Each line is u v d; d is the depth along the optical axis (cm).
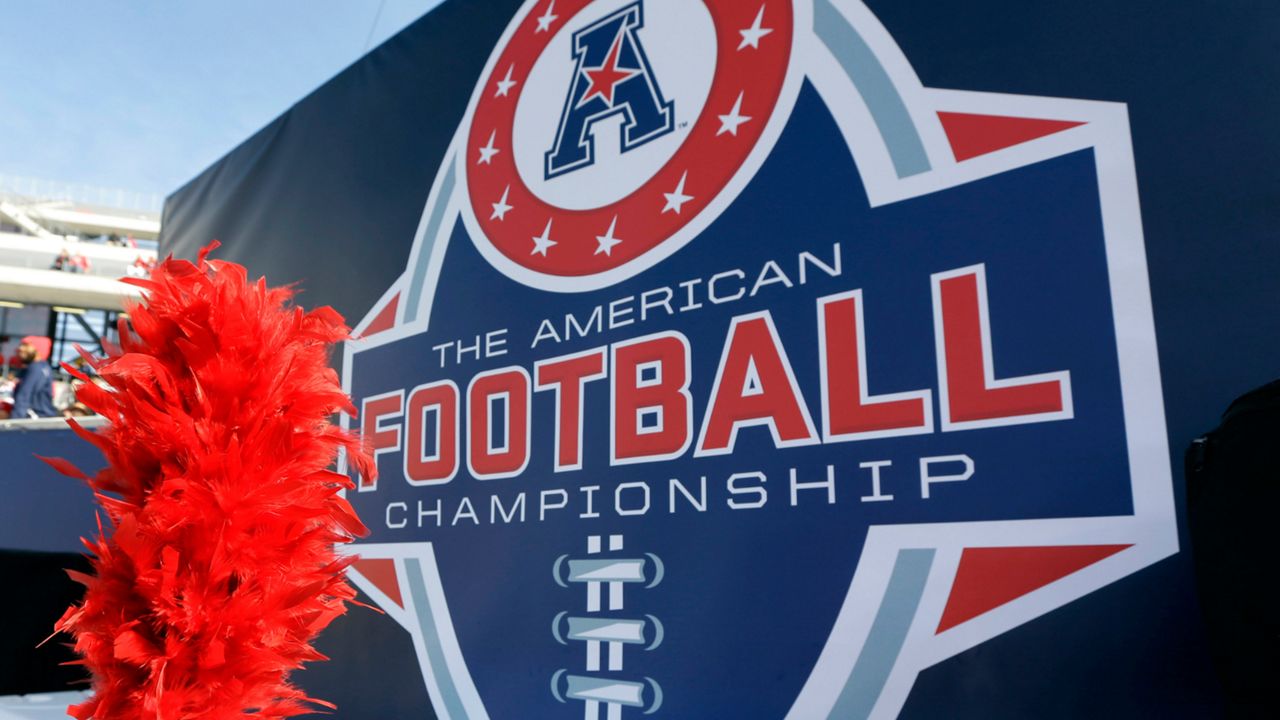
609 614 138
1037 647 96
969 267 108
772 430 124
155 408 65
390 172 203
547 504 152
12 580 186
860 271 118
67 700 172
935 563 105
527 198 169
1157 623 88
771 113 133
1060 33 105
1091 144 101
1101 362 97
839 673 111
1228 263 90
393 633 174
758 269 130
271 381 69
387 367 193
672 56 149
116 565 63
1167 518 90
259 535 65
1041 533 97
